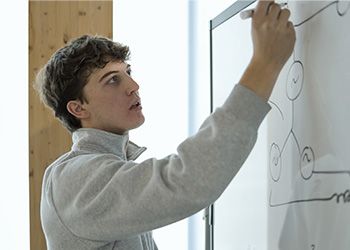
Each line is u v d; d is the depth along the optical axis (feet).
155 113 8.00
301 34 2.97
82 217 2.90
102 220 2.84
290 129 3.12
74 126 3.67
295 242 3.06
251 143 2.53
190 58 8.09
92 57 3.36
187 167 2.52
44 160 6.90
